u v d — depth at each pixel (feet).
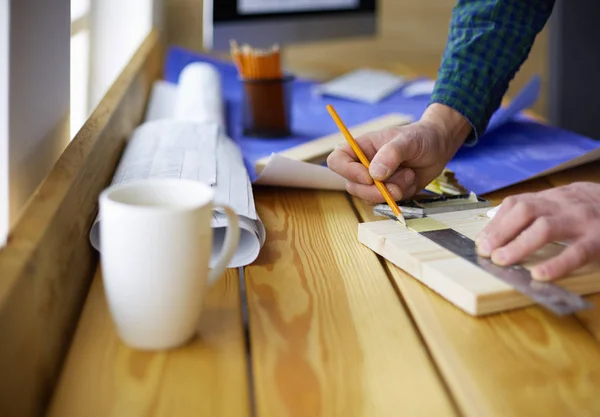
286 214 3.18
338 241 2.83
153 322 1.91
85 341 2.00
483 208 3.03
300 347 1.98
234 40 6.39
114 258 1.86
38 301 1.82
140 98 4.88
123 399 1.73
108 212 1.83
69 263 2.19
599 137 7.05
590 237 2.26
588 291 2.32
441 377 1.87
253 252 2.57
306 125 5.11
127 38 6.58
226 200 2.72
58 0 2.95
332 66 7.91
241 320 2.15
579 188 2.48
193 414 1.67
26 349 1.69
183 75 5.73
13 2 2.24
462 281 2.23
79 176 2.46
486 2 3.68
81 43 5.62
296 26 6.69
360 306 2.25
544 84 8.86
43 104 2.71
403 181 3.12
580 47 6.89
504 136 4.41
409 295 2.32
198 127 4.03
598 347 2.00
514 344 2.01
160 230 1.82
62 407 1.69
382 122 4.43
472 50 3.61
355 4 6.98
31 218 2.02
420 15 8.68
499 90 3.67
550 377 1.84
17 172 2.35
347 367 1.88
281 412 1.68
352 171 3.12
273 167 3.35
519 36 3.65
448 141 3.43
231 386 1.79
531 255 2.42
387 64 8.20
